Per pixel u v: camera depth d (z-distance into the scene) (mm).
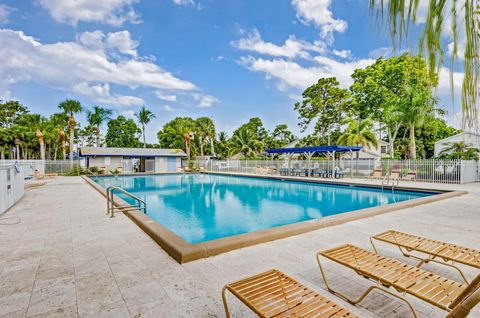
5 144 34125
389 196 13234
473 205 8336
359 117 28000
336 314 2102
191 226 8289
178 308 2740
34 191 12422
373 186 14742
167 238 4605
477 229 5645
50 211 7699
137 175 27188
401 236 4117
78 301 2869
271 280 2621
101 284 3254
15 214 7305
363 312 2693
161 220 9062
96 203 9039
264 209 10812
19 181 9875
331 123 38688
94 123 38156
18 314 2633
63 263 3902
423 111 17125
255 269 3689
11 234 5387
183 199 13336
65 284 3254
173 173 28984
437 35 1128
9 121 42062
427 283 2562
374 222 6223
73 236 5254
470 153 17453
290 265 3818
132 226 6020
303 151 21719
